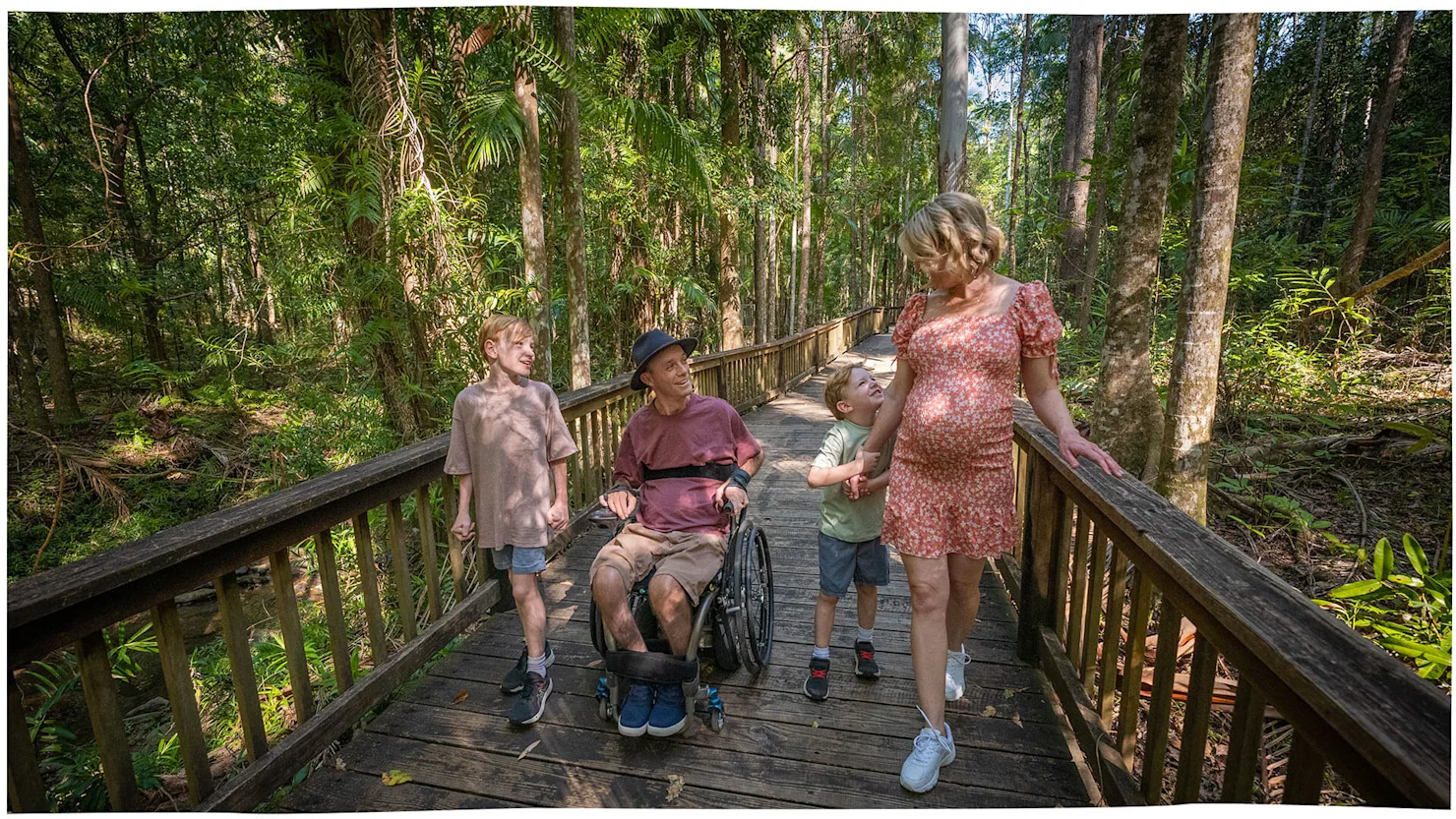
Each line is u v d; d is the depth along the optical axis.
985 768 2.07
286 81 5.13
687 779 2.07
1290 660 1.03
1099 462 1.68
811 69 14.81
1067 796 1.94
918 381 1.94
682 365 2.35
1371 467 4.60
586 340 5.49
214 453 7.79
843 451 2.33
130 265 8.91
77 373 10.56
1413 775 0.78
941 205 1.76
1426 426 4.86
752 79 10.83
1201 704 1.45
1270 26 10.02
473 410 2.38
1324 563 3.53
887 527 2.01
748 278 17.34
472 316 4.45
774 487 5.35
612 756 2.19
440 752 2.22
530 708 2.33
